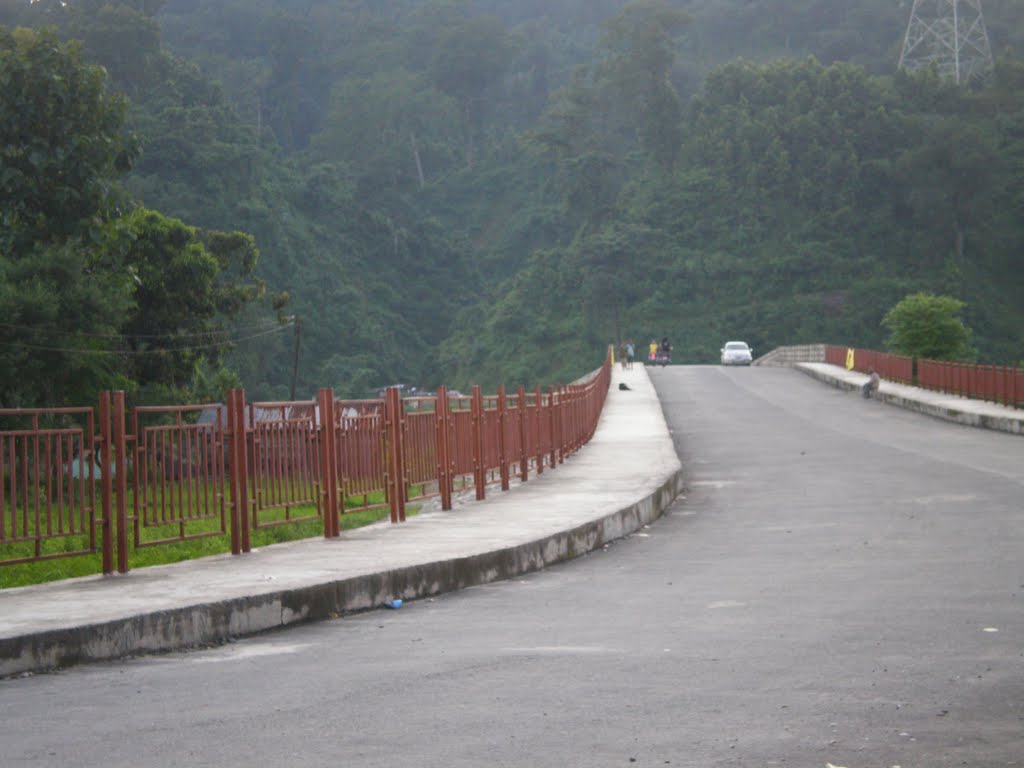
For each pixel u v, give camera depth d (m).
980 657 8.57
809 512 19.55
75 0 178.00
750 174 173.38
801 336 154.00
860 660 8.57
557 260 175.75
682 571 13.92
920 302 69.44
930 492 21.33
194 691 8.21
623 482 21.97
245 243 62.19
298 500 15.05
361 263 184.75
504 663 8.80
